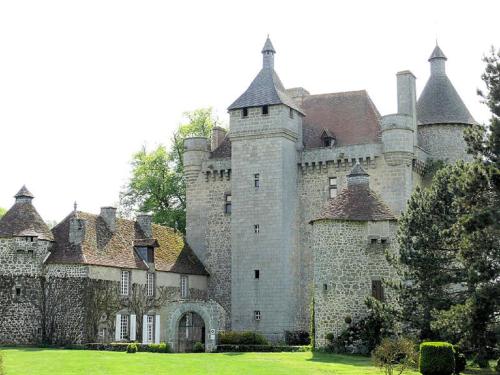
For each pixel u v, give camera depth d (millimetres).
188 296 59094
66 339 49562
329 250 45812
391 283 39594
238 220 58938
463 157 60312
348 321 44625
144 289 54719
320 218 46344
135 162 77875
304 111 63531
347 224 45750
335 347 44344
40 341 50031
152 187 75375
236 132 59781
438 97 61750
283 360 40000
